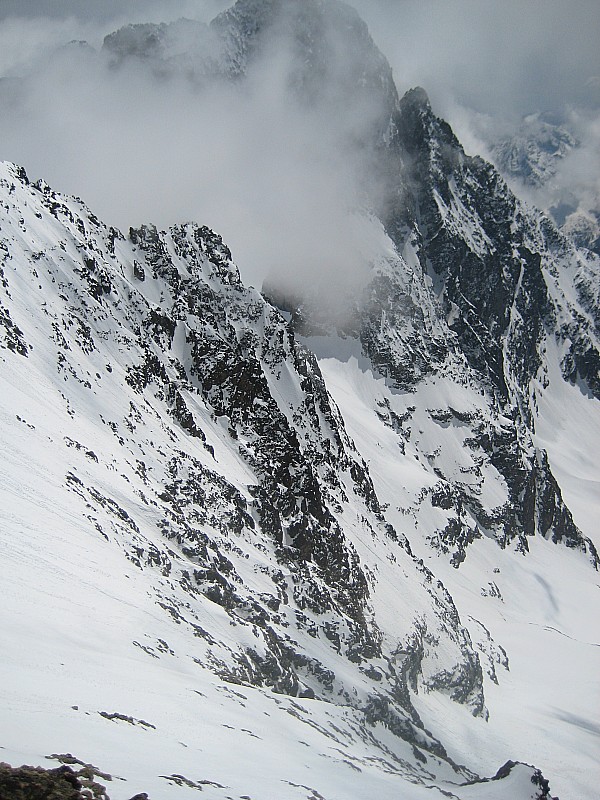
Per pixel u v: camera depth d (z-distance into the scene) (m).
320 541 127.88
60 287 125.25
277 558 119.06
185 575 87.44
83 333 121.00
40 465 78.00
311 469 141.88
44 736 31.27
